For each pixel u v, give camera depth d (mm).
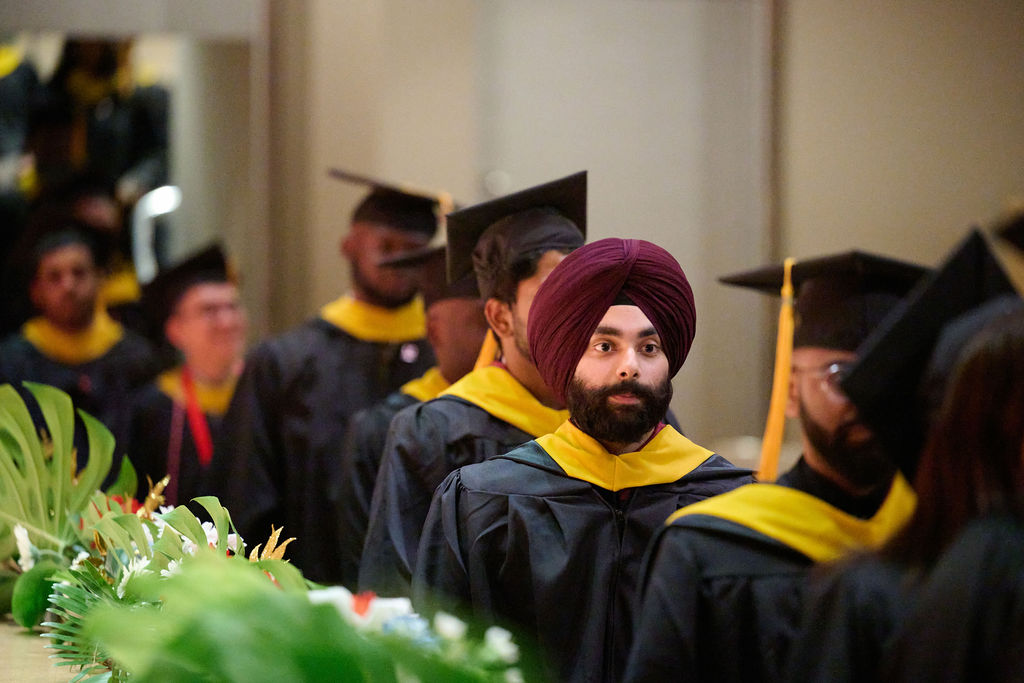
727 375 13906
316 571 9898
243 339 13922
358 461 7820
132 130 13977
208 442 13141
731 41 14258
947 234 13523
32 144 13852
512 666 3896
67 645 5027
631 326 4852
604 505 4984
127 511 6090
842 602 3629
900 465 4070
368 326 10508
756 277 5977
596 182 14391
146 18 13969
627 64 14391
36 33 13906
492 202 5980
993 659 3207
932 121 13539
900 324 3984
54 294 13508
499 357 6387
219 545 5062
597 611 4832
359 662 3188
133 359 13516
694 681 4109
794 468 4793
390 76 13977
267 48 14023
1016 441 3367
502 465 5219
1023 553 3250
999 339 3422
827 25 13719
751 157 14172
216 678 3170
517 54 14383
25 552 6129
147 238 13953
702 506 4441
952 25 13461
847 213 13727
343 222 14047
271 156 14086
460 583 5020
